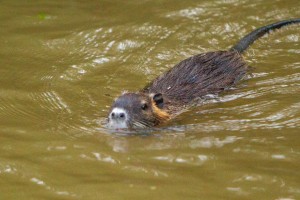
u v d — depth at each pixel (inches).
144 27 1565.0
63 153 994.7
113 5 1712.6
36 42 1501.0
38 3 1734.7
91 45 1483.8
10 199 842.2
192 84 1270.9
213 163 955.3
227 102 1221.1
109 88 1284.4
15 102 1202.6
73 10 1685.5
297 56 1423.5
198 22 1587.1
